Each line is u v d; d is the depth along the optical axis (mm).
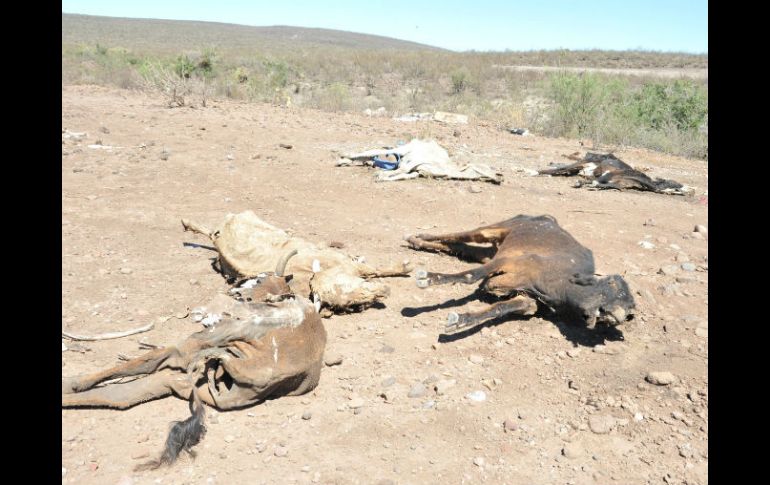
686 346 4816
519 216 6184
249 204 8133
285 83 25000
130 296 5375
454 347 4801
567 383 4391
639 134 14367
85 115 13617
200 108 16000
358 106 20078
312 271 5316
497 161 11312
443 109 19328
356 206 8219
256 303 4125
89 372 4176
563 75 17312
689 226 7836
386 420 3904
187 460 3477
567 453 3648
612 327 5082
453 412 4016
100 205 7781
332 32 116062
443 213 8031
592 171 10281
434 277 4961
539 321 5184
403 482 3383
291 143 11852
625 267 6352
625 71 35031
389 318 5223
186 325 4914
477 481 3424
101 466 3391
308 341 4078
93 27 83438
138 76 21141
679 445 3738
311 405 4031
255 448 3594
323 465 3480
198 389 3943
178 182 8977
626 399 4160
